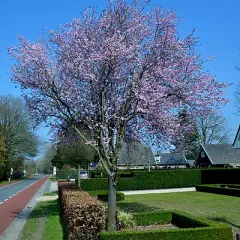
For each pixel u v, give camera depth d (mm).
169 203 19953
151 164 62031
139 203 20391
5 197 28891
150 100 10312
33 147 66188
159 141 11695
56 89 11984
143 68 10977
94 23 11344
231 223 11930
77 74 11211
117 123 11234
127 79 11164
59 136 13648
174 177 33906
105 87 11211
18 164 75500
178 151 12141
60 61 11938
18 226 13773
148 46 11156
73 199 11094
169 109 11070
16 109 64688
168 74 10914
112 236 7953
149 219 11109
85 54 10992
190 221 9773
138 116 11336
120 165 50031
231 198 22062
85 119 11711
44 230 12078
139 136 11859
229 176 34062
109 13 11266
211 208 16750
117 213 11039
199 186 29844
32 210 19094
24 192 35219
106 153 10852
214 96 11078
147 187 32906
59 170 65125
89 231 9430
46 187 44344
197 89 10953
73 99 11836
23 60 11891
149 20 11336
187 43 11359
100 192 24062
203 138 52844
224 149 54312
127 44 11094
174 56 11211
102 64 10797
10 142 64125
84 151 25109
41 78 11938
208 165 53094
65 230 11406
